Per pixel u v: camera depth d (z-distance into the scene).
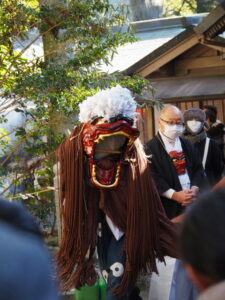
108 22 7.60
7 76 7.38
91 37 7.52
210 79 9.75
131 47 12.05
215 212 1.36
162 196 5.06
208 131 7.64
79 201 3.97
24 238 1.16
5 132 7.91
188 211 1.44
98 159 3.95
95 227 4.04
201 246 1.35
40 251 1.14
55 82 7.11
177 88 9.84
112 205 4.03
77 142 3.99
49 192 7.89
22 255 1.12
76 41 7.49
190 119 5.84
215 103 10.07
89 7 7.40
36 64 7.53
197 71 9.82
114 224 4.02
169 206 5.06
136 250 3.93
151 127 9.92
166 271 4.43
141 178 3.99
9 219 1.22
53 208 7.80
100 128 3.83
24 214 1.24
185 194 4.91
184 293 4.21
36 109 7.55
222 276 1.33
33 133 7.66
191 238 1.37
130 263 3.96
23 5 7.32
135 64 9.45
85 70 7.67
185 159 5.16
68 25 7.38
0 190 8.53
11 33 7.44
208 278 1.36
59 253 4.04
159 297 4.45
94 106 3.91
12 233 1.16
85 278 4.04
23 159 8.13
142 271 4.11
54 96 6.92
